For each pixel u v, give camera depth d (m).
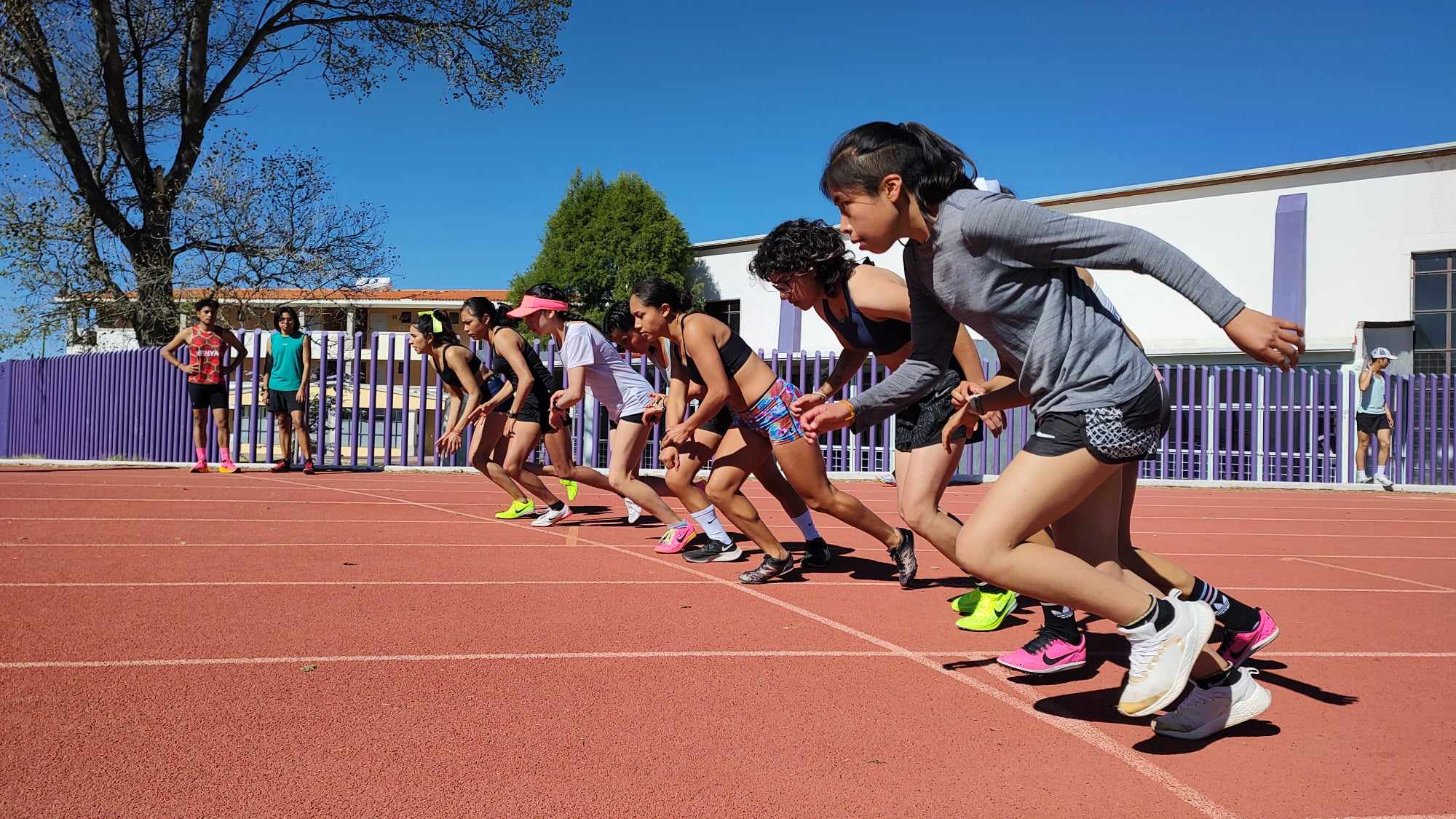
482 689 3.04
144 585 4.51
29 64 15.41
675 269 30.50
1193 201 20.81
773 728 2.75
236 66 17.48
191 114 17.38
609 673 3.27
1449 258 18.77
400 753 2.48
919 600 4.69
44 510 7.38
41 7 15.55
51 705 2.77
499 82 18.22
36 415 16.27
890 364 4.20
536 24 18.34
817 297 4.01
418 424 15.12
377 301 32.44
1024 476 2.44
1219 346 19.67
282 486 9.95
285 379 11.85
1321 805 2.27
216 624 3.79
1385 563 6.46
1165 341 20.36
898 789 2.32
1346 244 19.56
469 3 17.89
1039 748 2.64
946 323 3.07
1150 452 2.45
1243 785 2.39
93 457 15.05
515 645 3.59
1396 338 17.98
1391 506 11.40
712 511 5.68
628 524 7.32
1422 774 2.47
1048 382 2.44
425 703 2.89
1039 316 2.42
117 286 16.81
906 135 2.47
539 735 2.64
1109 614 2.46
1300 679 3.39
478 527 6.99
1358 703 3.11
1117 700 3.10
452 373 7.78
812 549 5.52
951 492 11.97
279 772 2.33
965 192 2.43
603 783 2.32
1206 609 2.47
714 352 4.69
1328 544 7.54
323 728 2.65
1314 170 19.81
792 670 3.37
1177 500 11.88
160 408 14.10
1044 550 2.44
